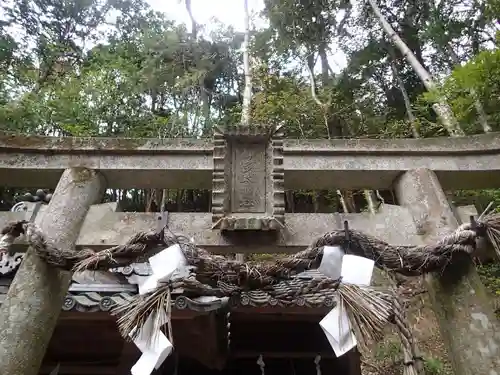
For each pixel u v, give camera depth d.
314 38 15.06
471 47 13.28
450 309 2.42
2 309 2.31
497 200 7.78
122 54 14.30
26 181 3.35
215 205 2.84
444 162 3.37
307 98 12.72
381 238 2.87
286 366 4.34
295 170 3.29
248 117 11.73
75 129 10.31
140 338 1.94
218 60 16.09
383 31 15.22
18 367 2.13
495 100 8.81
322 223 2.96
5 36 13.90
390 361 7.51
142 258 2.46
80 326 3.66
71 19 15.75
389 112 14.17
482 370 2.14
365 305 1.96
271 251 2.91
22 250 3.22
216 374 4.30
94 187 3.19
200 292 2.15
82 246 2.84
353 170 3.32
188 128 12.91
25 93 11.10
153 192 12.84
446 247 2.36
